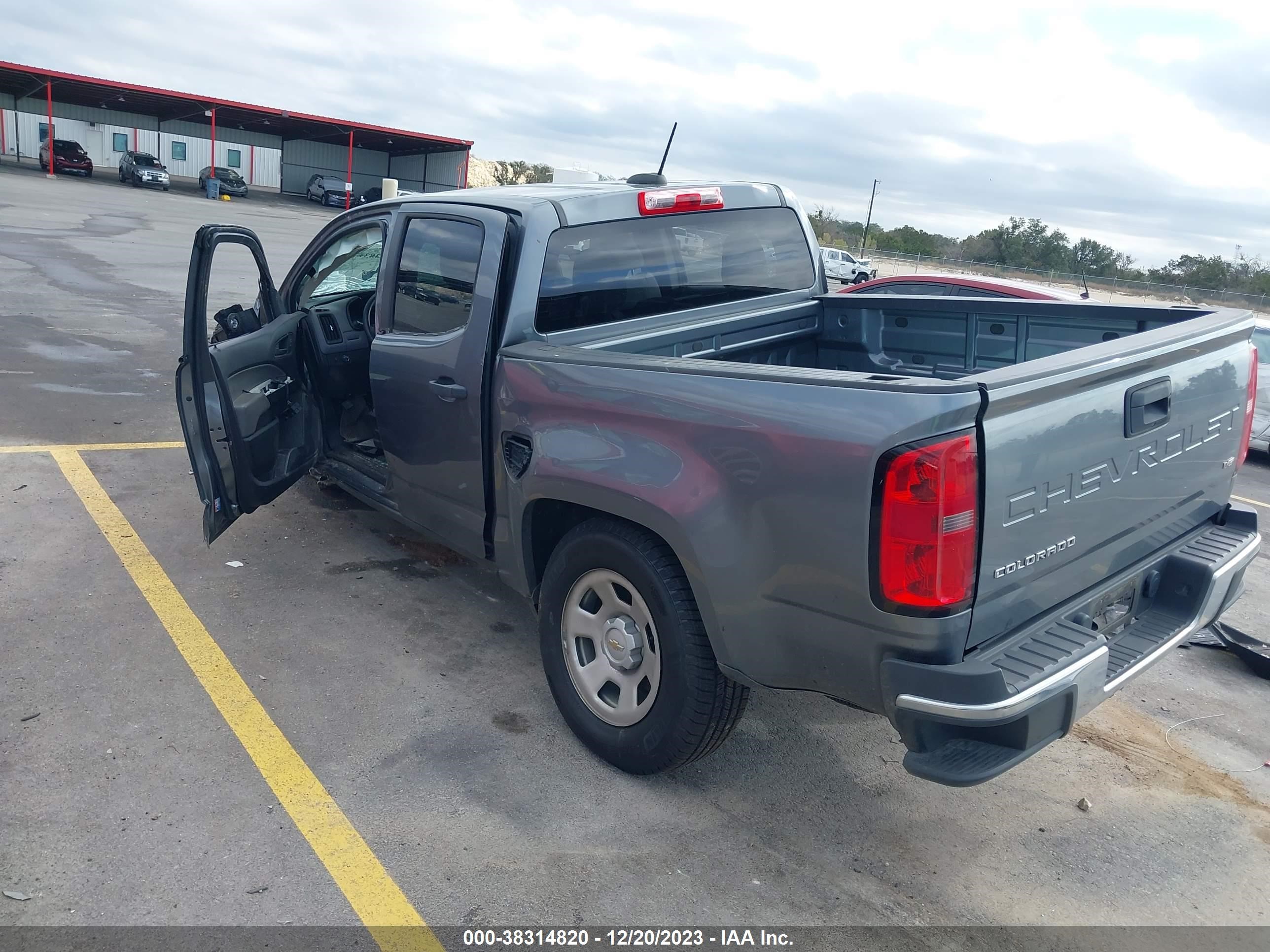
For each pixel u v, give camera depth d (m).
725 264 4.16
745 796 3.13
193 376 3.67
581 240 3.56
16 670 3.49
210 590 4.29
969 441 2.19
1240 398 3.30
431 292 3.76
